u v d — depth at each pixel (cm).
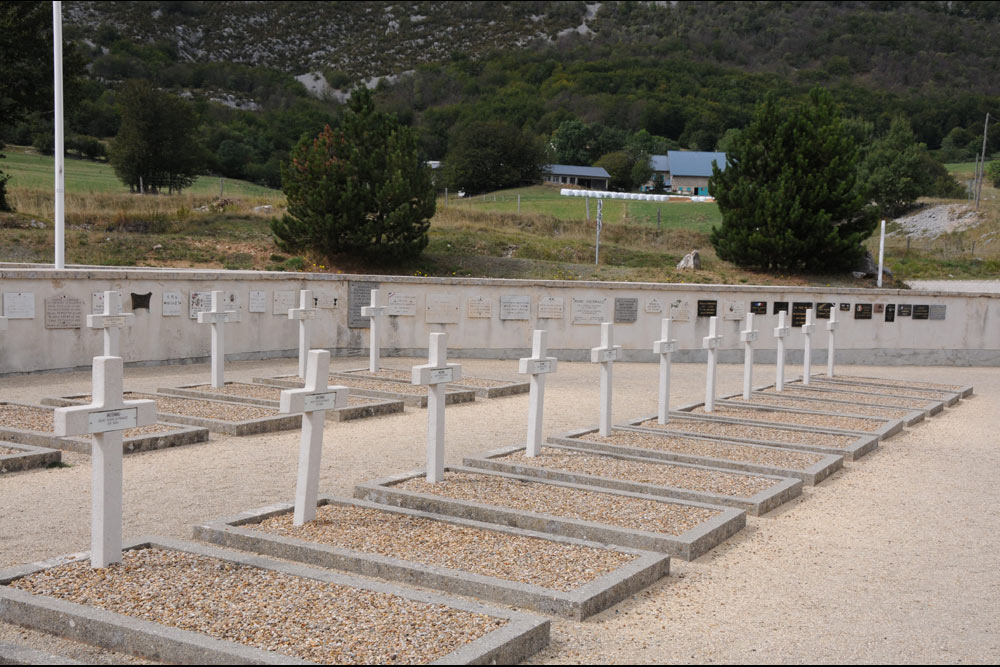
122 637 458
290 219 2919
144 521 715
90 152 7525
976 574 634
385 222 2870
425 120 13100
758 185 3322
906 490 891
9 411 1139
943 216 5888
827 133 3231
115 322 1199
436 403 809
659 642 496
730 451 1002
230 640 443
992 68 18162
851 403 1426
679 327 2138
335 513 704
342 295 1984
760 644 498
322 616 478
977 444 1159
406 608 492
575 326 2100
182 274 1741
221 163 7888
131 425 564
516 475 841
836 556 670
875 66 18188
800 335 2219
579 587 544
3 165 5997
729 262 3472
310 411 662
